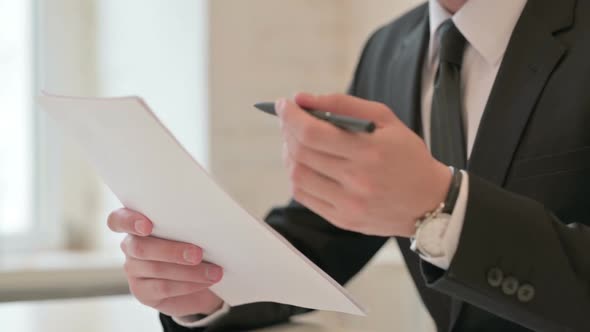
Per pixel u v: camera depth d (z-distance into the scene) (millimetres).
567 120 1028
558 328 841
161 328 1324
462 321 1113
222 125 2477
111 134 816
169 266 1046
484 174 1078
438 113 1159
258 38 2545
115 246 2746
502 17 1138
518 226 829
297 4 2627
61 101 834
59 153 2836
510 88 1084
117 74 2822
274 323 1262
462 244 813
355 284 2354
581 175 1014
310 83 2662
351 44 2697
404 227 819
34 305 1609
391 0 2432
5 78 2770
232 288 1076
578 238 855
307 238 1330
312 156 765
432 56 1265
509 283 826
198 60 2465
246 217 812
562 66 1056
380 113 758
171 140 752
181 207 876
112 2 2826
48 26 2822
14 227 2773
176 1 2559
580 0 1100
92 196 2881
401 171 757
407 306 2227
